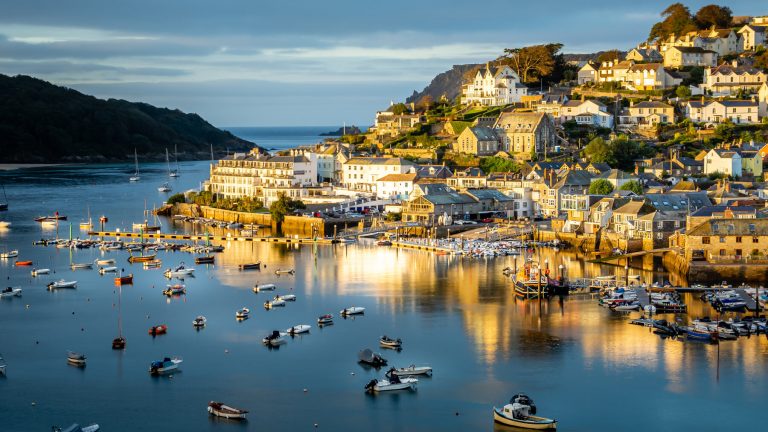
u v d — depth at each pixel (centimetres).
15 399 16912
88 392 17238
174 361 18488
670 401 16488
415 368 17900
